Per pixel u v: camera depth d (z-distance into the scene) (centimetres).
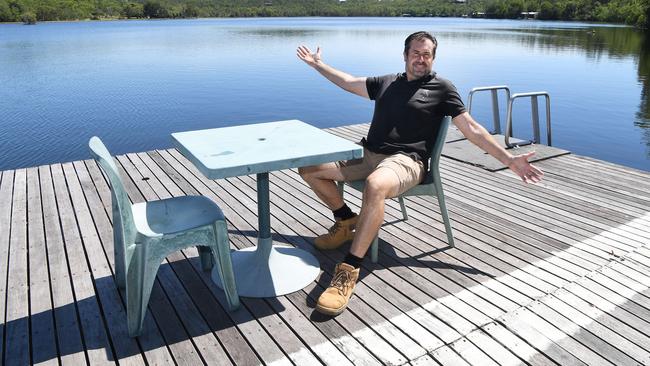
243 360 210
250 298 257
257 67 2094
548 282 270
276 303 253
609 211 375
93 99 1410
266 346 219
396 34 4500
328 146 246
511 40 3431
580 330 228
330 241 308
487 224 351
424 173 294
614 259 296
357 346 219
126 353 216
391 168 268
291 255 292
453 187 435
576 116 1215
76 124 1123
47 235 335
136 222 233
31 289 267
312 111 1284
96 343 223
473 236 330
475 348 216
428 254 305
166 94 1492
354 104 1382
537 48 2798
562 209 379
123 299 258
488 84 1559
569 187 432
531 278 274
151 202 257
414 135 292
